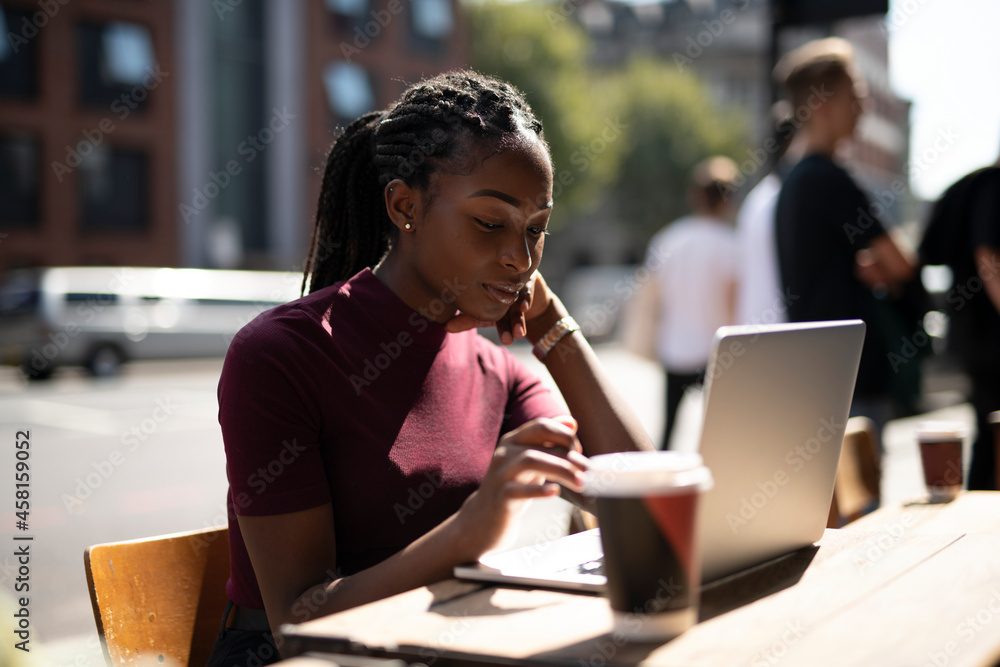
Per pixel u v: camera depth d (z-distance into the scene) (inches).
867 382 116.0
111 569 56.3
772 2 179.0
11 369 552.4
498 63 1257.4
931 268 123.0
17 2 700.7
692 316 191.3
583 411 63.2
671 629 36.1
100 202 751.1
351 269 69.5
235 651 53.6
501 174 54.0
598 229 1556.3
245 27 834.8
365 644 36.9
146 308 546.0
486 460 60.1
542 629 38.2
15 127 703.1
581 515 69.1
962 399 305.3
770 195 131.1
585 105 1279.5
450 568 45.6
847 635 36.2
